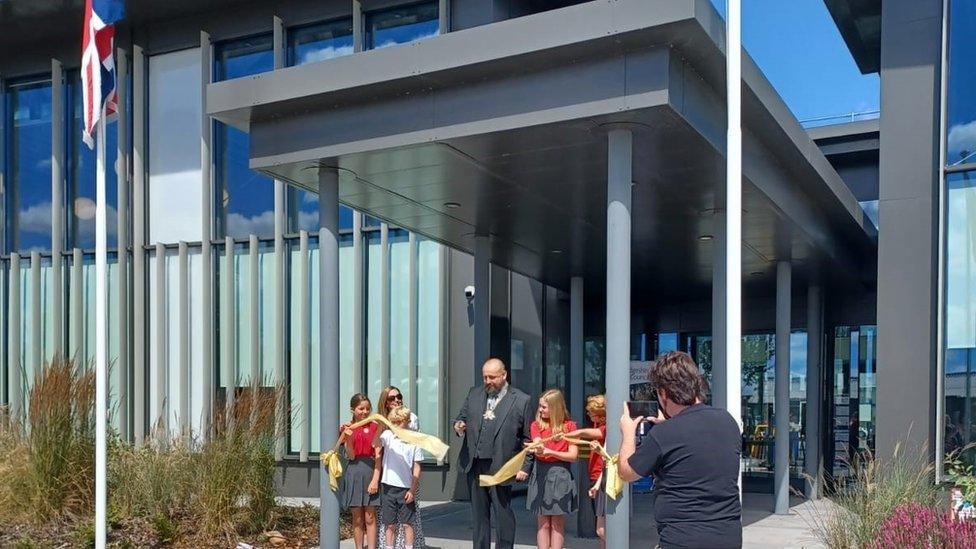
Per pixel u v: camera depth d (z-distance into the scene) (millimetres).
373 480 8055
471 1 13922
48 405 9367
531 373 17188
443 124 7672
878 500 7777
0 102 17828
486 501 8031
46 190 17594
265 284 15586
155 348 16188
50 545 8312
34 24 16531
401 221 11578
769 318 18484
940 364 9891
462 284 14336
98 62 8531
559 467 7605
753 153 8805
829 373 17438
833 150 16953
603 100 6965
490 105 7457
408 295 14695
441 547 9141
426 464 14109
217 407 9852
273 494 9703
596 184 9445
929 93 10648
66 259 17141
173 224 16312
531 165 8602
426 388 14477
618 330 7109
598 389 20406
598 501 8203
